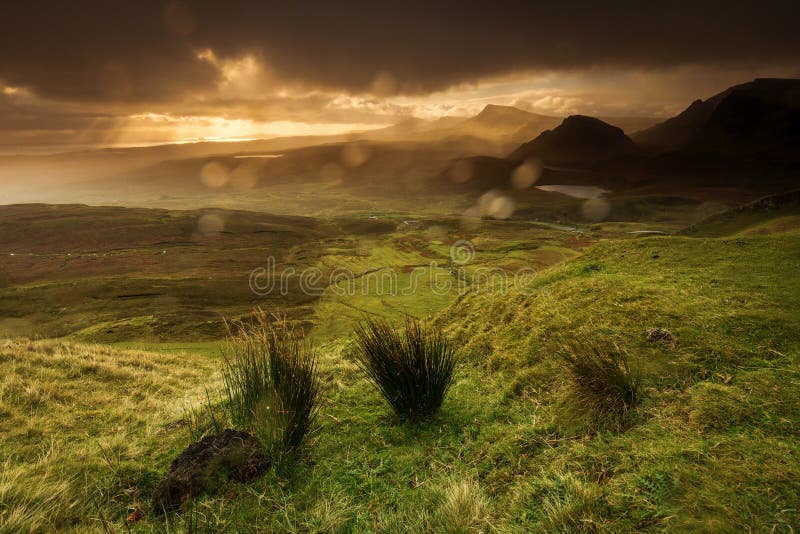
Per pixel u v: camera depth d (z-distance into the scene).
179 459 3.96
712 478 2.96
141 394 8.40
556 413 4.82
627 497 2.97
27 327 65.12
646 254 12.23
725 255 10.66
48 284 89.94
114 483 3.97
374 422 5.18
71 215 172.12
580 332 6.91
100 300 80.19
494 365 7.36
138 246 142.50
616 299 8.16
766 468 2.97
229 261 124.12
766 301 6.70
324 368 7.47
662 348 5.61
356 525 3.27
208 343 44.78
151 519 3.48
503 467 3.99
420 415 5.14
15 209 186.88
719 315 6.28
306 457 4.32
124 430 5.57
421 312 61.22
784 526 2.44
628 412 4.33
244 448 4.09
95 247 138.88
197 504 3.56
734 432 3.59
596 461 3.62
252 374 5.08
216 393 7.23
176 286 89.12
